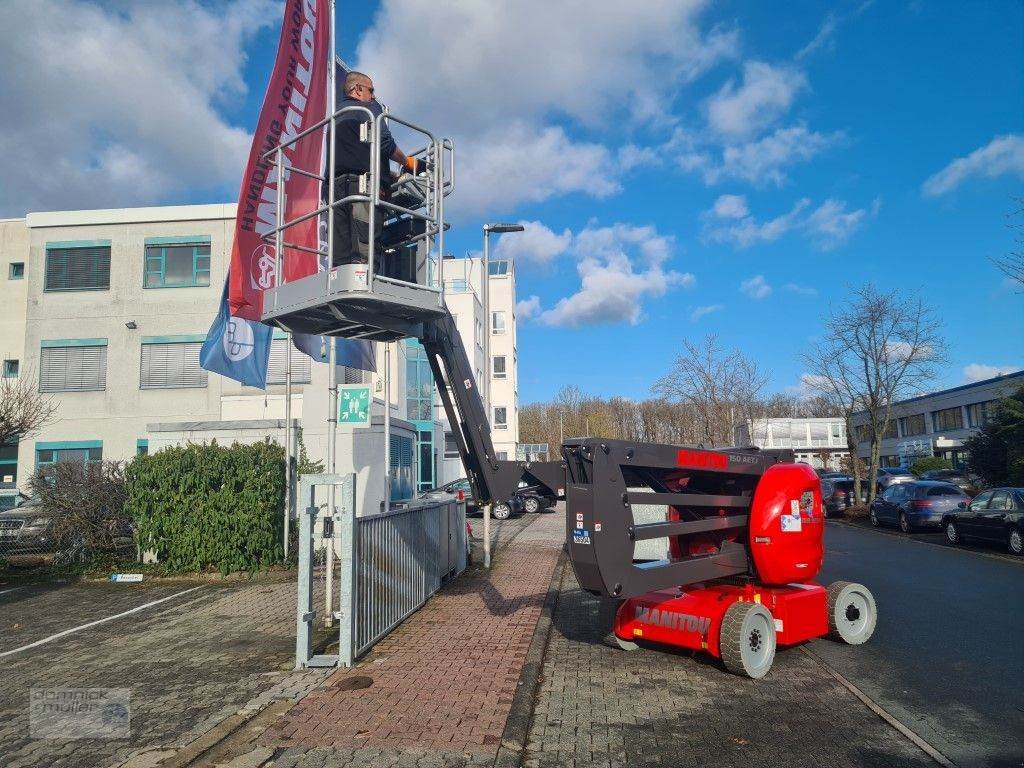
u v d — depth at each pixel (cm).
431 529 981
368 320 536
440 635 753
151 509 1187
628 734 499
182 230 2602
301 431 1294
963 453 3794
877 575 1212
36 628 845
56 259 2620
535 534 1867
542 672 651
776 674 642
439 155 566
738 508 723
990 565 1329
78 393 2558
